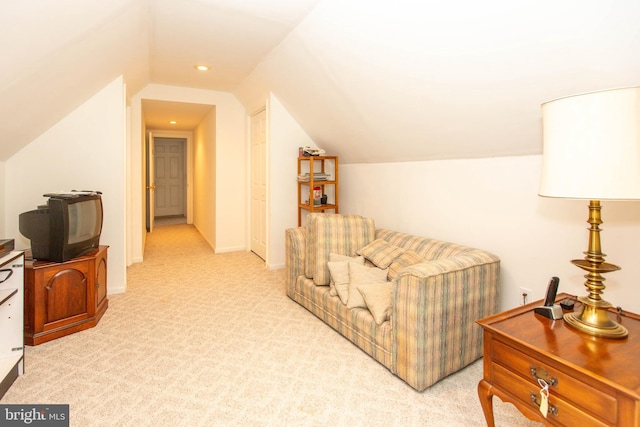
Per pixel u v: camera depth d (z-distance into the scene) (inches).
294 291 118.8
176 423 61.0
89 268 97.2
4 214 113.9
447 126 91.4
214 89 184.2
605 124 40.1
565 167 43.2
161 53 127.1
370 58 89.1
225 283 140.7
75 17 67.2
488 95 74.7
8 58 62.0
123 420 61.4
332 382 73.5
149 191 269.9
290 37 107.2
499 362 49.3
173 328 98.7
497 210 89.7
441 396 69.1
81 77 98.4
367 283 90.9
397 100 95.7
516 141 81.0
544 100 67.8
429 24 69.3
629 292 65.6
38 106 94.1
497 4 57.5
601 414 37.7
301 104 140.8
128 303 117.7
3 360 73.2
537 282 81.5
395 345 74.0
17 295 74.8
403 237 108.9
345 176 156.8
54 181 119.2
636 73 53.5
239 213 202.7
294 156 162.4
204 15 95.3
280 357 83.4
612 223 67.5
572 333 48.1
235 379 74.4
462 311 75.4
